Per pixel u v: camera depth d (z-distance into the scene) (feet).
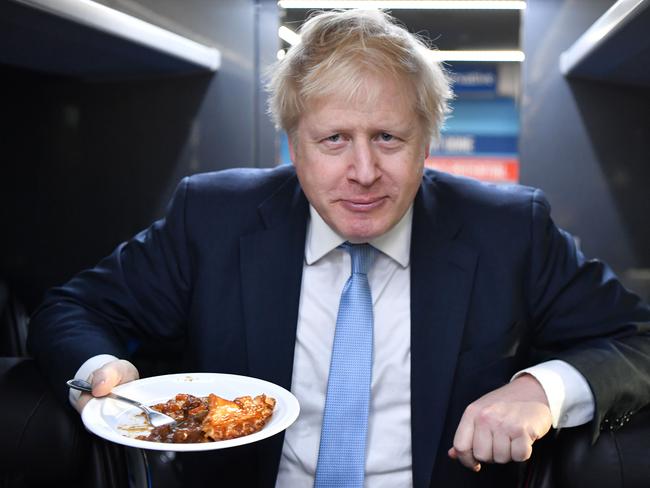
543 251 3.99
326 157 3.26
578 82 5.86
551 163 5.99
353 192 3.26
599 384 3.35
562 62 5.82
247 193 4.20
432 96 3.28
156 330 4.23
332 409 3.50
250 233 4.01
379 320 3.73
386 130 3.17
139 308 4.18
